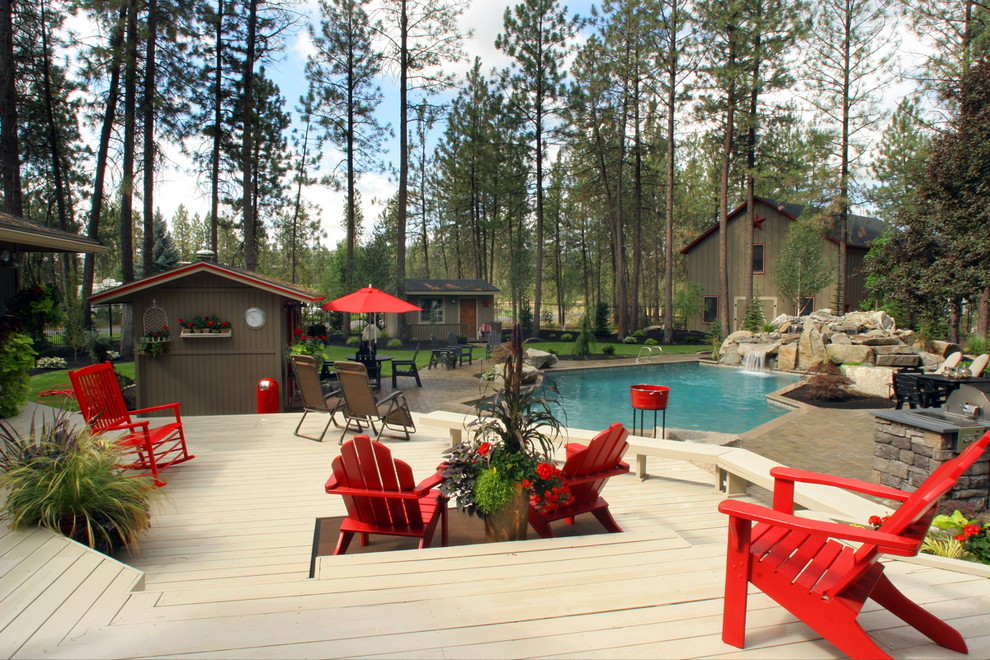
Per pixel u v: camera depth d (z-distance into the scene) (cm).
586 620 233
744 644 217
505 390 332
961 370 939
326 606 244
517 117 2603
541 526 351
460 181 3244
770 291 2614
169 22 1498
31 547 306
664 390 682
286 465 538
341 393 641
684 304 2736
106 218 2570
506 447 332
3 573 276
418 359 1966
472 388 1328
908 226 1397
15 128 1230
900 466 568
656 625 230
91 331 1683
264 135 2578
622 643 216
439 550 304
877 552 189
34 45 1491
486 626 227
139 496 361
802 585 206
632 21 2302
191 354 916
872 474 645
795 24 2025
